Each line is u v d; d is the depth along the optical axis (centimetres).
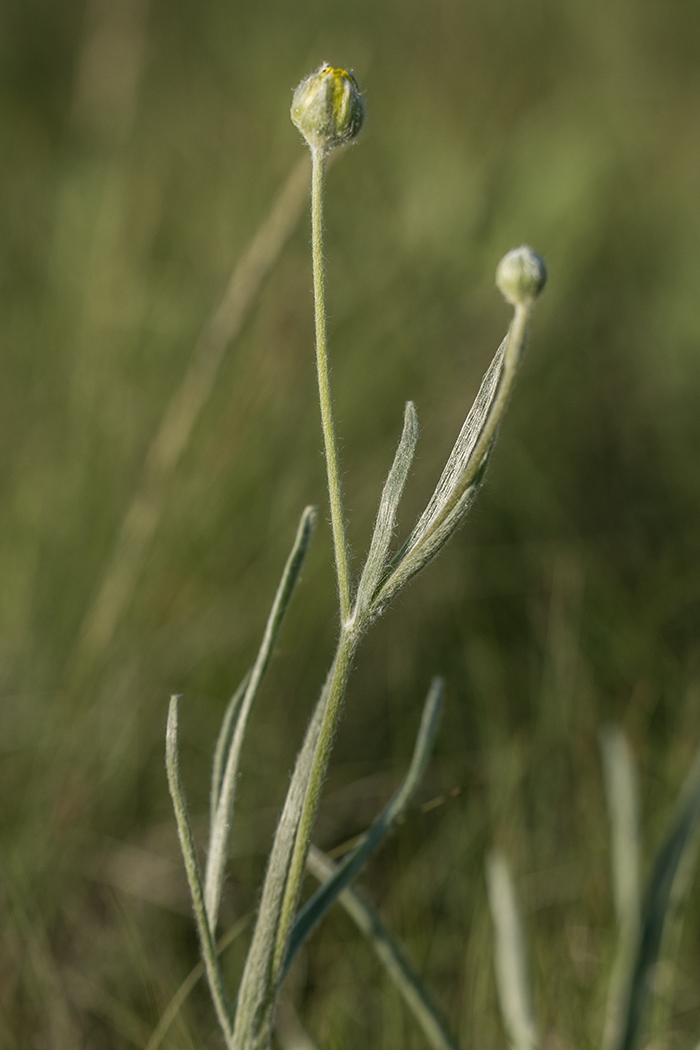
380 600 117
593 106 638
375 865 250
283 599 134
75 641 302
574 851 239
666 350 452
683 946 227
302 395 350
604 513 371
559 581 313
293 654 304
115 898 239
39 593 314
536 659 301
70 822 257
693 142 618
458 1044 171
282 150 459
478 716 281
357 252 414
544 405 407
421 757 145
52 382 366
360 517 332
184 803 123
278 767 279
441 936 224
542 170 499
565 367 429
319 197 116
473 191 452
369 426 350
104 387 348
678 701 286
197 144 509
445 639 312
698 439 401
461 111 582
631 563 348
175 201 461
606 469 390
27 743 272
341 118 116
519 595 325
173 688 292
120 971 221
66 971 222
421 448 347
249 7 682
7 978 207
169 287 408
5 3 659
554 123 567
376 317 373
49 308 400
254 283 304
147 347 376
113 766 271
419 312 382
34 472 345
